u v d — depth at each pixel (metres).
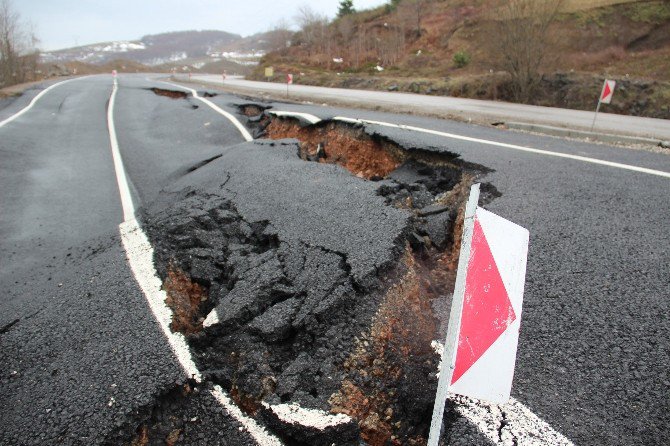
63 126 12.78
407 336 3.21
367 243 4.02
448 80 21.06
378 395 2.84
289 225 4.64
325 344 3.10
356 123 8.95
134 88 23.06
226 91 20.64
